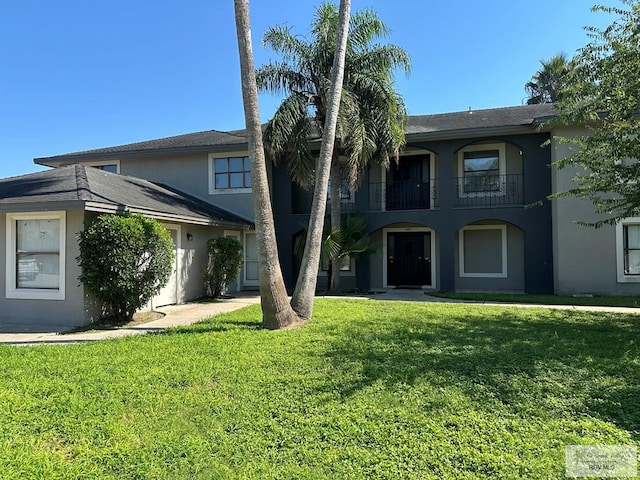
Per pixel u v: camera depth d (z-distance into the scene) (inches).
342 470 118.4
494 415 151.9
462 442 132.5
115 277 334.3
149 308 421.4
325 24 520.1
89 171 457.4
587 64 316.5
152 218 388.5
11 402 166.6
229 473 117.6
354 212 616.1
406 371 197.6
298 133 524.4
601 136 315.0
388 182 654.5
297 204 673.0
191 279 507.5
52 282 360.8
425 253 645.3
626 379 187.2
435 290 609.9
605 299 465.1
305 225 603.2
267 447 131.6
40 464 122.5
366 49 527.8
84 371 204.5
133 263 342.0
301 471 118.0
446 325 306.5
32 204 331.0
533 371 197.3
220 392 175.2
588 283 507.8
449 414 152.3
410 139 581.6
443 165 589.3
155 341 265.1
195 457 126.0
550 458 123.0
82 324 344.2
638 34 288.0
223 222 529.7
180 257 485.7
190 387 181.0
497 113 674.2
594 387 177.8
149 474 117.8
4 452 129.2
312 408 158.4
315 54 521.0
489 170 613.3
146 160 677.3
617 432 139.6
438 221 585.9
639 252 501.4
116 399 169.2
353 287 637.3
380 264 652.7
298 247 589.9
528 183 561.6
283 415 152.7
